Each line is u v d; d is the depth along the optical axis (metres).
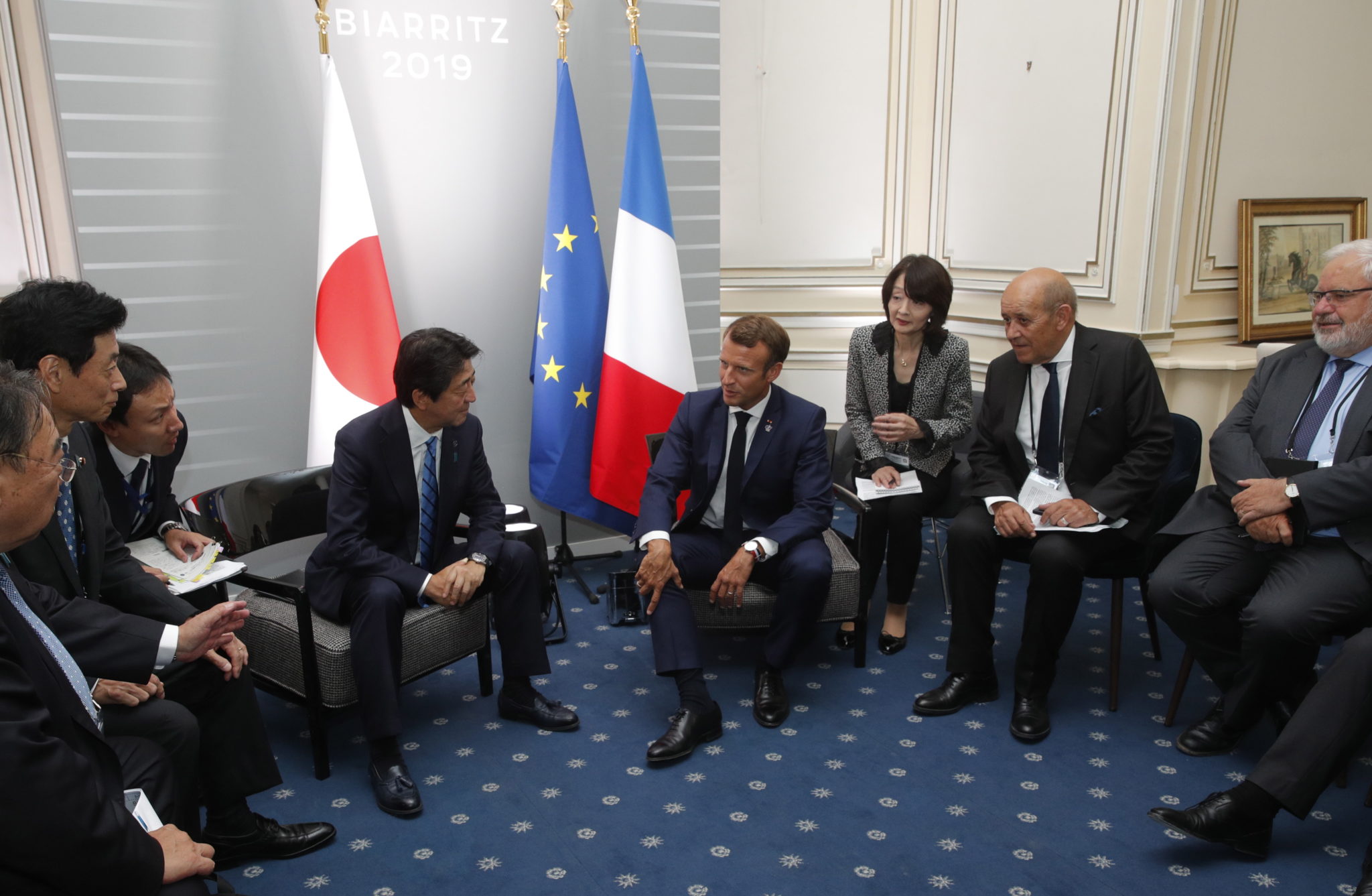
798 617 2.40
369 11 2.82
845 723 2.43
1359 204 3.90
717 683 2.66
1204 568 2.28
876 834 1.97
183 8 2.61
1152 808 2.00
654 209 3.08
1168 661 2.78
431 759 2.27
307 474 2.43
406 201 2.98
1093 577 2.47
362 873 1.86
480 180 3.07
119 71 2.57
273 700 2.58
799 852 1.92
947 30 4.01
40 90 2.60
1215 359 3.46
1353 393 2.20
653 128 3.08
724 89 4.28
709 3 3.29
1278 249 3.69
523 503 3.38
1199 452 2.57
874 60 4.17
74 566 1.68
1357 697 1.79
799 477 2.52
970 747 2.31
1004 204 3.91
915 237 4.34
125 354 1.99
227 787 1.85
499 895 1.79
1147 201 3.37
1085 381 2.51
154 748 1.56
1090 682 2.64
